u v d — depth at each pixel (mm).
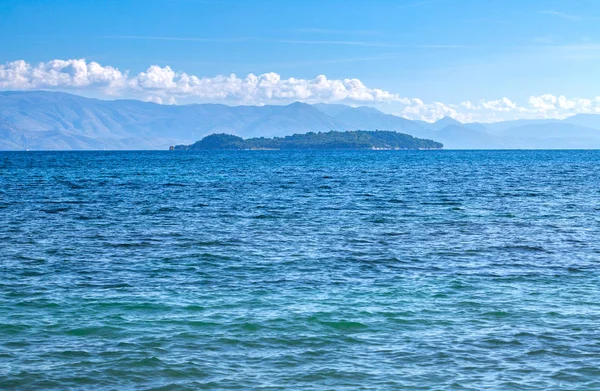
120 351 17172
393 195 66562
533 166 151250
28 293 23406
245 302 22188
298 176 106312
